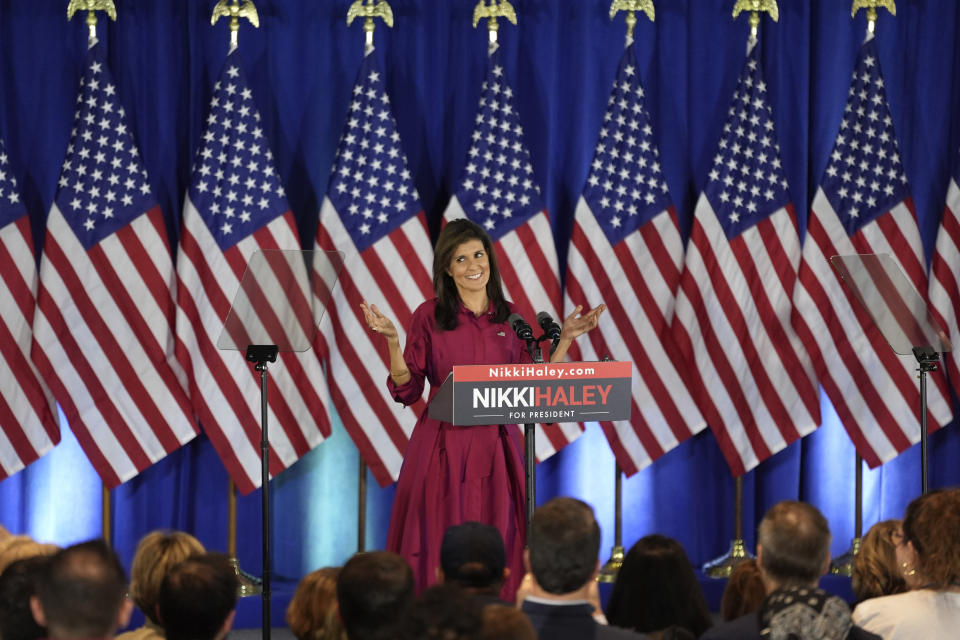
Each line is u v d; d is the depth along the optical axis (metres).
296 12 14.95
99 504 15.12
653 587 7.75
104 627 5.58
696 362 14.97
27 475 14.90
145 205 14.16
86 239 14.00
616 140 14.98
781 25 15.62
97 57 14.09
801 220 15.74
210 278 14.14
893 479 16.27
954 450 16.03
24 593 6.26
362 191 14.48
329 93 15.07
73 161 14.00
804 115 15.70
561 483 15.95
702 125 15.66
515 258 14.62
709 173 15.03
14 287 14.01
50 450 14.94
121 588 5.66
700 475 15.98
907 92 15.87
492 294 11.62
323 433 14.62
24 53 14.50
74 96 14.63
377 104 14.55
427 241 14.59
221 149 14.20
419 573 11.48
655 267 14.98
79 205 14.00
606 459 16.03
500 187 14.69
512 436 11.74
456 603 5.24
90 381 14.04
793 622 5.78
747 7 15.10
